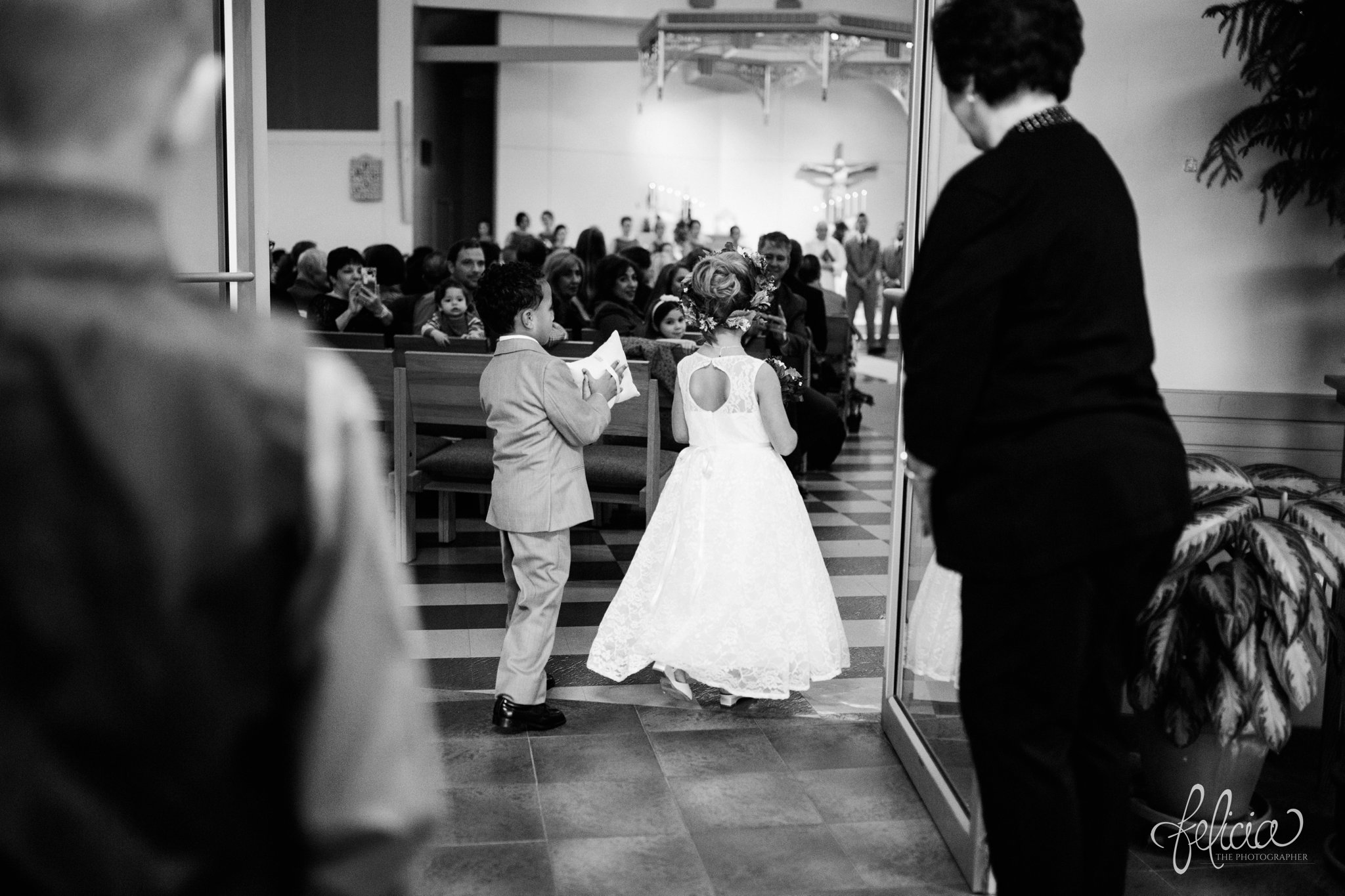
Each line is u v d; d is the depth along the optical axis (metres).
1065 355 2.07
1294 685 2.81
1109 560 2.08
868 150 23.69
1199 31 3.59
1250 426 3.70
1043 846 2.17
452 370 5.68
